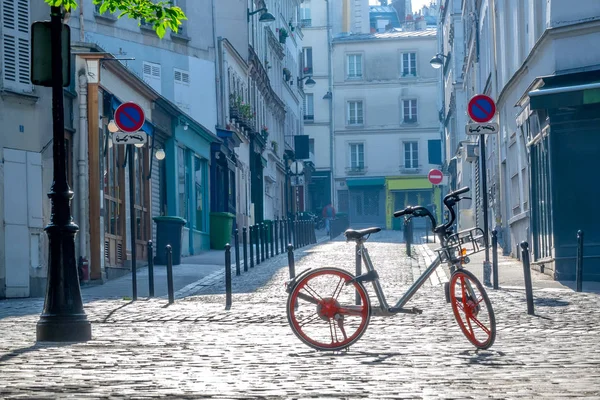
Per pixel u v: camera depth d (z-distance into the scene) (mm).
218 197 43562
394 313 10883
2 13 21672
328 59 94875
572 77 20734
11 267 21750
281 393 7730
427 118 95125
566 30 20984
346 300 10906
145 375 8914
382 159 95250
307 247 41156
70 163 23906
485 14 37594
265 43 61938
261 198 57312
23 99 22078
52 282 12695
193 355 10539
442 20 75000
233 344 11688
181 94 39625
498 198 33094
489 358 10016
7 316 16375
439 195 93750
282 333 13078
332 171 94875
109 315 15820
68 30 13148
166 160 34438
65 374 9039
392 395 7594
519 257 27719
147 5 16703
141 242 30109
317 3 95000
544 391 7727
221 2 52062
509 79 27672
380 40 95188
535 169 23797
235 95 47719
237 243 25844
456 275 10906
